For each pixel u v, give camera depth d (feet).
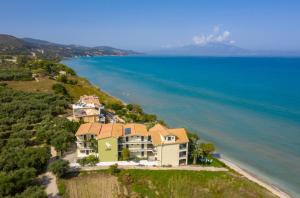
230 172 201.36
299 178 200.44
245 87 571.28
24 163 184.24
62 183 180.14
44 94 385.50
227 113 366.84
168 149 204.13
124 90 549.13
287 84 603.26
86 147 219.20
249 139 272.92
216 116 353.72
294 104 409.28
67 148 227.40
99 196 167.63
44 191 163.22
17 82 482.69
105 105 369.71
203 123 325.01
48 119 283.18
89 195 168.25
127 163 207.51
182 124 321.11
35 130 260.21
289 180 197.36
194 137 231.30
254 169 213.05
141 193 171.22
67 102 365.81
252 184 185.06
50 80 514.68
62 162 189.88
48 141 237.45
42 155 196.34
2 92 374.02
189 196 167.73
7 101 345.31
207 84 622.95
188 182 183.42
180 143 205.46
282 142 264.31
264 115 354.13
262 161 226.17
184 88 568.41
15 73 524.11
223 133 290.56
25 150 201.46
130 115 310.45
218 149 249.34
